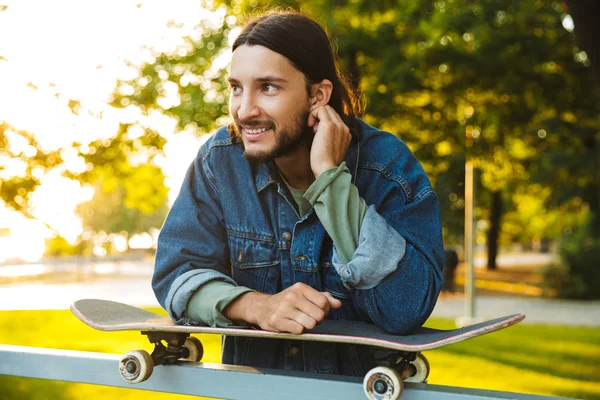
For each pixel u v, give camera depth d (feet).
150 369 3.77
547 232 116.98
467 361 21.57
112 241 142.92
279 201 4.40
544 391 16.84
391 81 25.48
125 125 25.66
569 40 28.22
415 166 4.23
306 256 4.26
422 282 3.64
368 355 4.33
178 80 27.71
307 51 3.89
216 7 27.50
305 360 4.36
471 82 27.76
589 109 30.60
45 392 14.99
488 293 66.49
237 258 4.46
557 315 44.39
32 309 38.81
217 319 3.78
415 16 25.86
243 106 3.84
